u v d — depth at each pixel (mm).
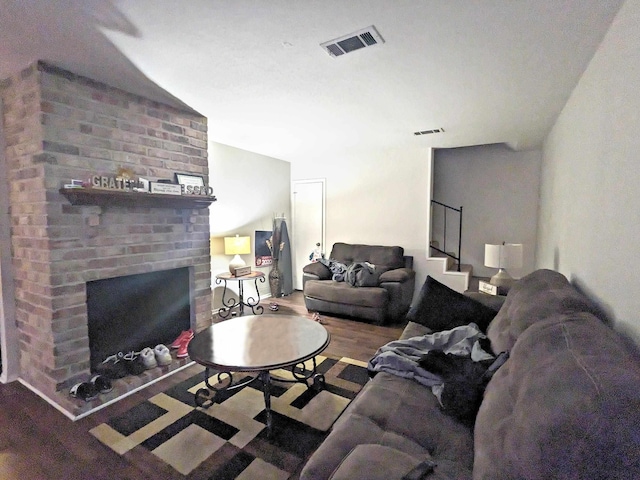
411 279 4465
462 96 2645
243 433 1935
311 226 5695
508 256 3344
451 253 5520
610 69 1597
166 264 2852
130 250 2572
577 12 1535
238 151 4664
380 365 1883
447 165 5484
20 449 1813
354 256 4934
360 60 2043
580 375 886
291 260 5754
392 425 1362
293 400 2271
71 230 2213
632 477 703
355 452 1126
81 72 2197
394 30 1712
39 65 2049
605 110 1647
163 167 2814
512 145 4602
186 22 1635
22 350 2453
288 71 2201
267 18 1604
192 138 3066
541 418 875
